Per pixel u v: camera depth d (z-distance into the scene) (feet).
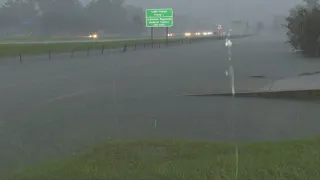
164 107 36.60
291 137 24.02
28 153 20.30
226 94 44.60
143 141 21.91
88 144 22.07
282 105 37.45
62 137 24.22
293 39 132.87
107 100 41.11
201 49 160.56
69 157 18.98
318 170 15.83
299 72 68.64
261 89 47.26
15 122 29.32
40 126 27.84
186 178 15.25
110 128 27.14
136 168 16.61
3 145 22.17
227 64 89.45
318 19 118.62
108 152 19.38
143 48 168.96
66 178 15.53
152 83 56.39
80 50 147.02
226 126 27.71
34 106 37.09
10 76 67.15
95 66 87.15
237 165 16.62
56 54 129.80
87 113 33.27
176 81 58.90
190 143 21.18
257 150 19.25
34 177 15.87
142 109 35.37
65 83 56.95
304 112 33.55
